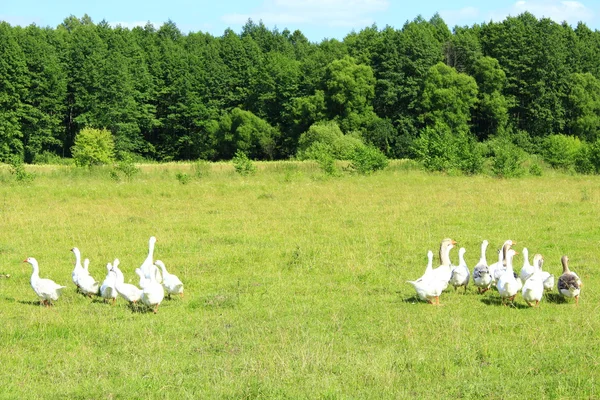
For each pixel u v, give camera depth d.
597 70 91.19
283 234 21.11
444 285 13.46
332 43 110.94
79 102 82.12
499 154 42.19
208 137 88.31
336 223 22.86
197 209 26.30
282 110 90.50
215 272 16.56
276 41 120.88
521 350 10.45
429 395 8.75
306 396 8.73
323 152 54.25
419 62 84.56
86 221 23.31
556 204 26.91
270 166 49.66
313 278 15.93
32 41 80.88
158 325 12.11
